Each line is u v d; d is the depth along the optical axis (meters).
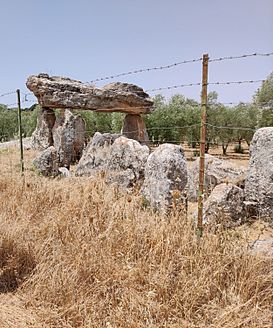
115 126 23.22
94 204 4.51
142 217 4.02
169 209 4.78
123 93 13.17
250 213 5.84
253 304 2.84
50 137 13.52
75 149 12.02
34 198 5.15
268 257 3.20
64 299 3.14
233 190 5.48
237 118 24.70
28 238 4.04
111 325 2.79
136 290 3.08
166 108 23.52
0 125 29.12
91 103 12.98
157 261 3.33
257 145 6.05
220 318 2.68
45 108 13.79
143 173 7.15
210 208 5.09
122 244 3.58
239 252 3.21
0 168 9.04
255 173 5.97
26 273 3.58
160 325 2.75
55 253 3.66
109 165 7.74
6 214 4.73
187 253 3.31
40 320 2.98
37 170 8.92
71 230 4.03
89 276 3.28
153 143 17.47
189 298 2.91
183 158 5.94
